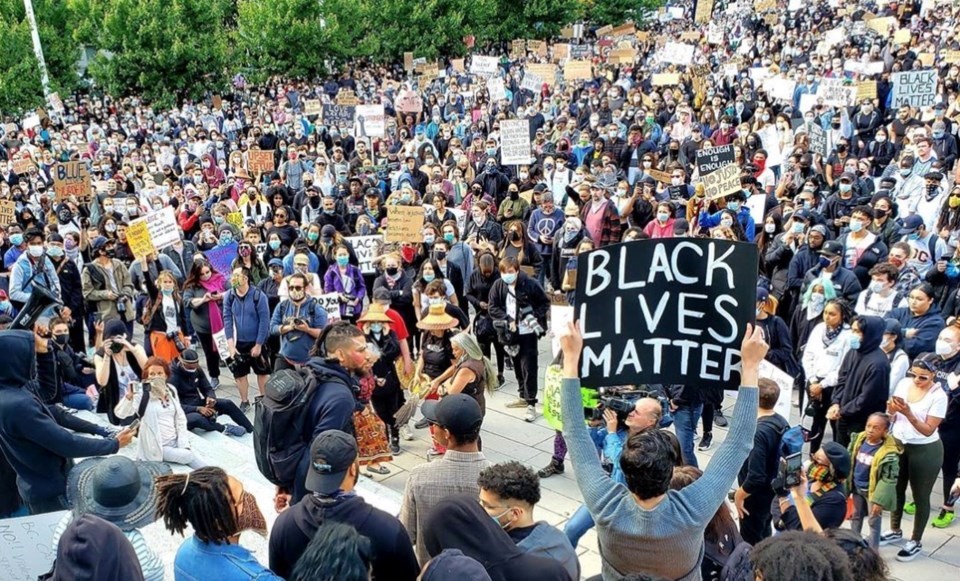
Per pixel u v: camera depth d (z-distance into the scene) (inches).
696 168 559.2
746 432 144.6
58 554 117.6
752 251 159.0
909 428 278.1
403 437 384.8
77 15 1428.4
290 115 1170.0
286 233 544.4
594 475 144.1
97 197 670.5
